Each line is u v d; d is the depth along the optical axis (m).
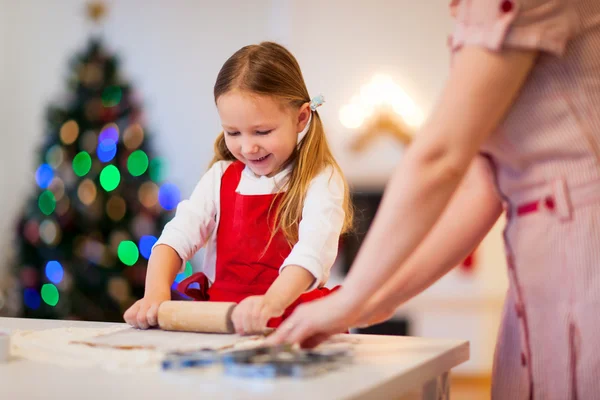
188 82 4.89
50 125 3.98
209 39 4.89
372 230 0.89
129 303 3.85
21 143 4.97
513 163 0.98
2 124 4.99
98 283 3.84
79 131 3.89
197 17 4.90
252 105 1.32
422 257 1.10
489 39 0.85
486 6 0.86
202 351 0.92
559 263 0.94
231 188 1.45
